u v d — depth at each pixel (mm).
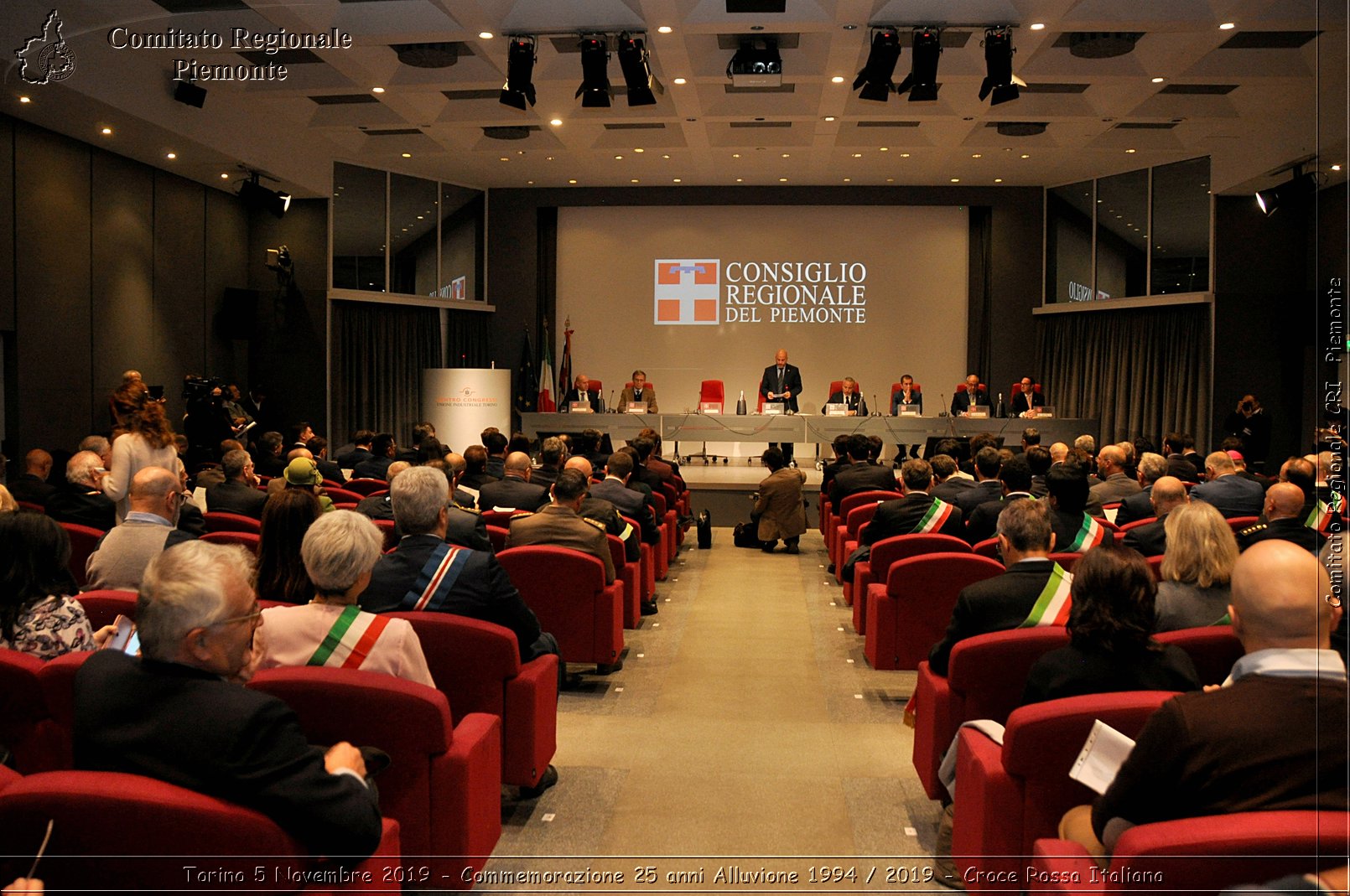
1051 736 2135
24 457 9602
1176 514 3010
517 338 16078
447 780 2359
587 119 11836
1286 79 9961
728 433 12180
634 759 3852
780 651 5695
